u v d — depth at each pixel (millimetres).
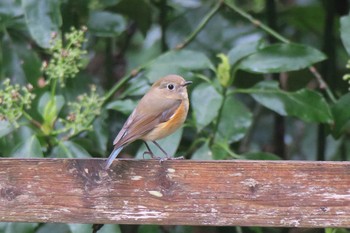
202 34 13297
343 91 13828
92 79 12711
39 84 11797
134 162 8797
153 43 15484
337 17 14008
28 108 10789
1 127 10438
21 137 10828
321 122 11086
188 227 11961
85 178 8805
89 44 13148
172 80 9891
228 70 11141
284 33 14484
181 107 9812
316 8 13797
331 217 8680
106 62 14000
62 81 10875
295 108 11172
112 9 13430
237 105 11359
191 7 14148
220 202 8742
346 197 8648
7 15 11820
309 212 8688
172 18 13930
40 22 11188
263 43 11312
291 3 15711
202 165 8742
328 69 13516
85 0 12234
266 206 8711
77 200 8805
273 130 14258
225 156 11016
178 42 13562
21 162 8820
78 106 10750
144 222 8797
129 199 8789
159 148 10156
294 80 13648
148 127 9539
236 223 8742
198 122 10602
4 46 12008
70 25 12328
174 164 8773
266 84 11344
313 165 8672
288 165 8688
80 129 10867
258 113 14398
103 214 8805
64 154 10578
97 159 8828
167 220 8781
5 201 8820
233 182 8734
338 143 13812
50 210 8820
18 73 12000
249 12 13828
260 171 8711
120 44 14891
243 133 11273
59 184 8812
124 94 11492
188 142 12570
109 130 12695
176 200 8766
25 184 8820
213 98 10695
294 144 14594
